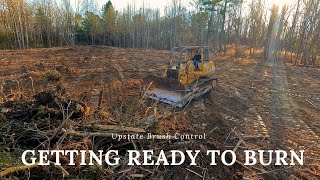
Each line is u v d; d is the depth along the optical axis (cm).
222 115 839
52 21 4141
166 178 456
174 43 3809
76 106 610
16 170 389
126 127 537
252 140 661
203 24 3441
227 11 3130
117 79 1324
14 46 3406
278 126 771
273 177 503
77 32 4719
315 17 2192
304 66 2131
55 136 496
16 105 641
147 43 4356
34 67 1644
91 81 1262
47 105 618
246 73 1691
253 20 2667
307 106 1002
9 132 510
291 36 2417
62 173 408
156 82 902
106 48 3534
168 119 716
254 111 909
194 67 1002
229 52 2886
